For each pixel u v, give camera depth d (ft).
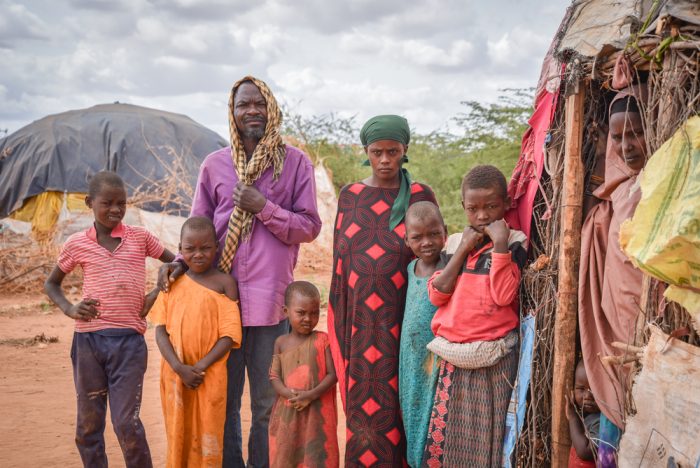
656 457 7.77
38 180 41.96
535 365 10.18
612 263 9.02
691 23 7.84
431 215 11.07
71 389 20.33
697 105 7.86
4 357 24.50
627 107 8.59
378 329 11.68
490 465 10.11
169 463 12.23
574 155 9.62
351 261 11.96
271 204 12.34
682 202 7.27
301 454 12.09
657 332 7.88
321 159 51.01
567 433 9.80
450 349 10.36
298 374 12.07
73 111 47.85
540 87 10.89
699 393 7.36
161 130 45.32
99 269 12.29
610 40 9.25
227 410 12.86
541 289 10.26
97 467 12.41
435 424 10.59
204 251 12.07
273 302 12.59
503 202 10.50
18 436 16.03
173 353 12.07
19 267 41.14
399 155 11.74
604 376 9.32
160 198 42.11
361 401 11.65
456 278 10.54
